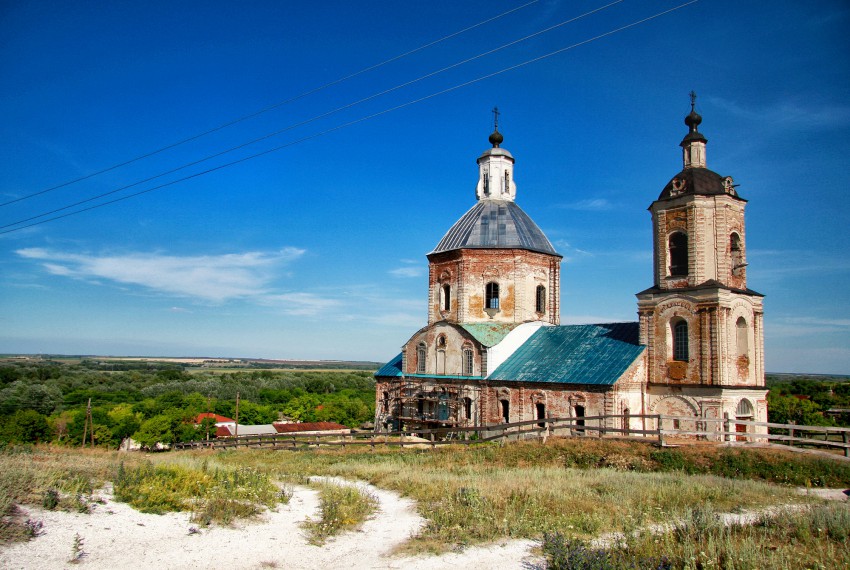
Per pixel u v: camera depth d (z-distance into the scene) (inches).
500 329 1989.4
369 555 626.5
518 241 2053.4
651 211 1738.4
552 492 868.6
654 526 690.8
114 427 3348.9
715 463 1213.7
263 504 796.0
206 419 3526.1
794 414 2918.3
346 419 4702.3
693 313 1595.7
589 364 1727.4
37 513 607.8
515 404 1813.5
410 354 2146.9
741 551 534.6
